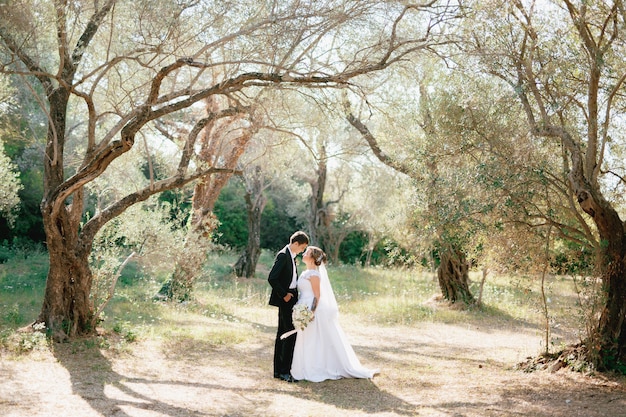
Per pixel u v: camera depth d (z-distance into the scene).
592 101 6.58
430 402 5.88
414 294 16.27
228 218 31.95
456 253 14.38
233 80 7.27
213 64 7.09
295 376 6.87
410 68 9.02
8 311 9.70
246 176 19.56
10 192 12.02
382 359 8.37
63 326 8.07
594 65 6.39
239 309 13.05
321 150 14.21
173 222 11.15
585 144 7.21
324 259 7.14
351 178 26.64
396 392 6.34
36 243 22.09
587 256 7.26
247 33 6.99
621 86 7.20
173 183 8.59
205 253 13.55
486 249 7.55
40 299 11.76
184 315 11.57
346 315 12.77
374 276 21.73
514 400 5.90
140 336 8.73
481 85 7.12
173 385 6.26
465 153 7.22
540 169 6.62
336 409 5.56
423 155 7.58
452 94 7.56
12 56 7.07
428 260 14.05
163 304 12.52
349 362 7.11
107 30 8.38
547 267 7.43
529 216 6.82
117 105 7.98
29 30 7.00
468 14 6.91
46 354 7.17
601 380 6.57
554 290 17.42
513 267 7.40
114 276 9.61
